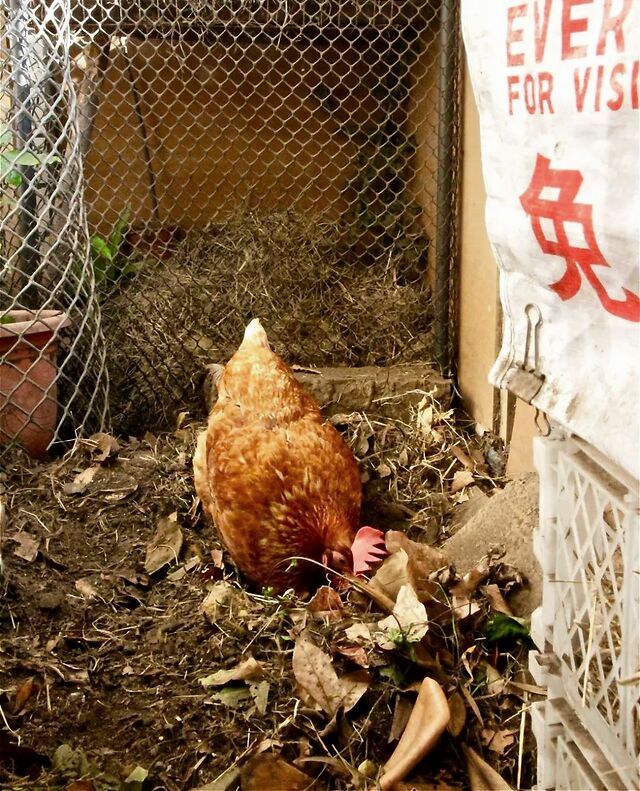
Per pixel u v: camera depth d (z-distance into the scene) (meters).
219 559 1.09
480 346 1.32
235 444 1.07
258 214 1.68
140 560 1.04
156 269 1.59
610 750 0.49
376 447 1.33
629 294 0.41
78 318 1.33
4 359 1.18
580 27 0.41
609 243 0.40
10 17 1.19
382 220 1.69
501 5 0.48
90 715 0.77
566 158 0.43
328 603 0.90
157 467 1.22
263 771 0.69
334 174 1.75
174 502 1.17
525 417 1.15
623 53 0.38
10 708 0.77
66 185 1.27
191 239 1.65
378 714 0.75
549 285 0.49
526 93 0.46
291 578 1.04
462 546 1.00
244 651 0.83
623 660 0.46
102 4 1.39
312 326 1.53
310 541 1.03
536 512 0.96
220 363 1.49
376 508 1.24
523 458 1.16
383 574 0.89
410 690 0.75
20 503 1.10
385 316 1.54
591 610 0.50
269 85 1.66
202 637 0.86
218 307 1.54
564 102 0.43
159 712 0.77
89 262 1.31
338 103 1.71
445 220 1.40
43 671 0.81
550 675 0.56
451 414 1.38
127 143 1.54
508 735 0.73
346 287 1.58
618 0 0.38
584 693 0.51
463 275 1.40
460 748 0.72
